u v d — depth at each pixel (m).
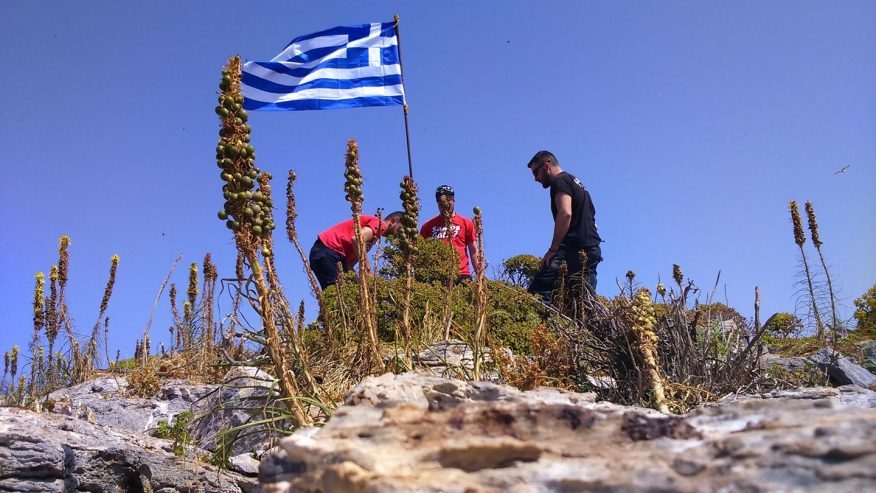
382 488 0.83
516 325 3.51
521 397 1.21
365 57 4.66
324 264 4.23
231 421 2.40
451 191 4.37
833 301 4.38
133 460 1.78
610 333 2.37
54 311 4.21
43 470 1.63
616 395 2.21
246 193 1.78
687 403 2.17
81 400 3.39
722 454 0.82
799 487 0.72
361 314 2.15
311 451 0.98
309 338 2.95
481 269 2.17
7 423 1.70
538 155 4.59
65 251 4.32
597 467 0.83
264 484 1.04
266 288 1.80
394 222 4.04
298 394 1.79
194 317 4.43
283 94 4.57
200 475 1.85
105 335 4.55
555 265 4.30
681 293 2.57
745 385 2.40
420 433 0.99
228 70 1.84
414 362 2.36
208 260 4.43
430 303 3.35
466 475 0.86
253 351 2.73
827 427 0.81
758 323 2.54
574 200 4.37
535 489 0.81
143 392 3.57
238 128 1.82
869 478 0.71
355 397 1.25
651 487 0.77
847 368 3.04
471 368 2.36
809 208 4.46
